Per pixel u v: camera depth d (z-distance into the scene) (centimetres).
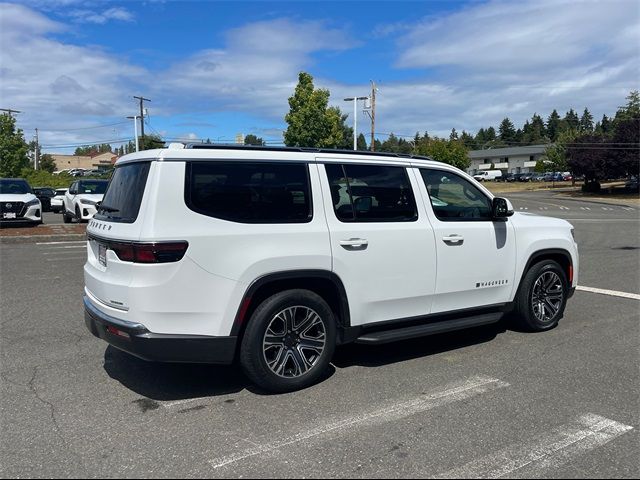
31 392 451
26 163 5412
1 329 635
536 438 369
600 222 2514
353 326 483
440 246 530
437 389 457
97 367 512
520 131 16538
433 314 537
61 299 789
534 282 613
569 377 485
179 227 407
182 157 418
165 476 322
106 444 362
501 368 509
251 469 329
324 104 3453
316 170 472
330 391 454
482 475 323
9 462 338
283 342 448
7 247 1384
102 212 477
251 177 441
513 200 4956
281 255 437
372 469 329
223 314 420
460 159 6731
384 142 10006
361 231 480
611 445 360
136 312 404
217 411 415
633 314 716
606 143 5912
